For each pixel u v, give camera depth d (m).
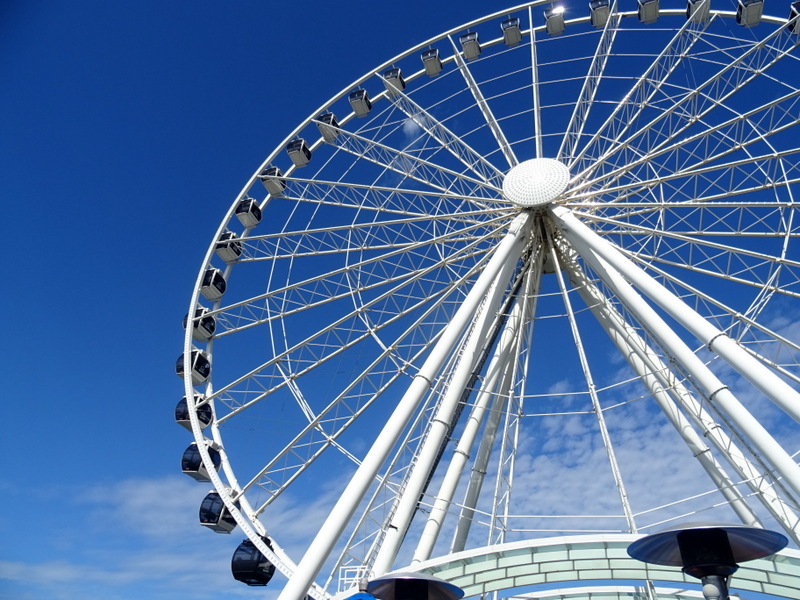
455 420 24.95
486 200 26.28
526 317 26.28
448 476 24.39
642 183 24.17
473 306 21.14
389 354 24.17
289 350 25.45
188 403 26.08
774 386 17.02
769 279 21.92
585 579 19.69
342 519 17.25
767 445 17.27
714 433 21.70
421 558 22.62
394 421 18.78
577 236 23.61
